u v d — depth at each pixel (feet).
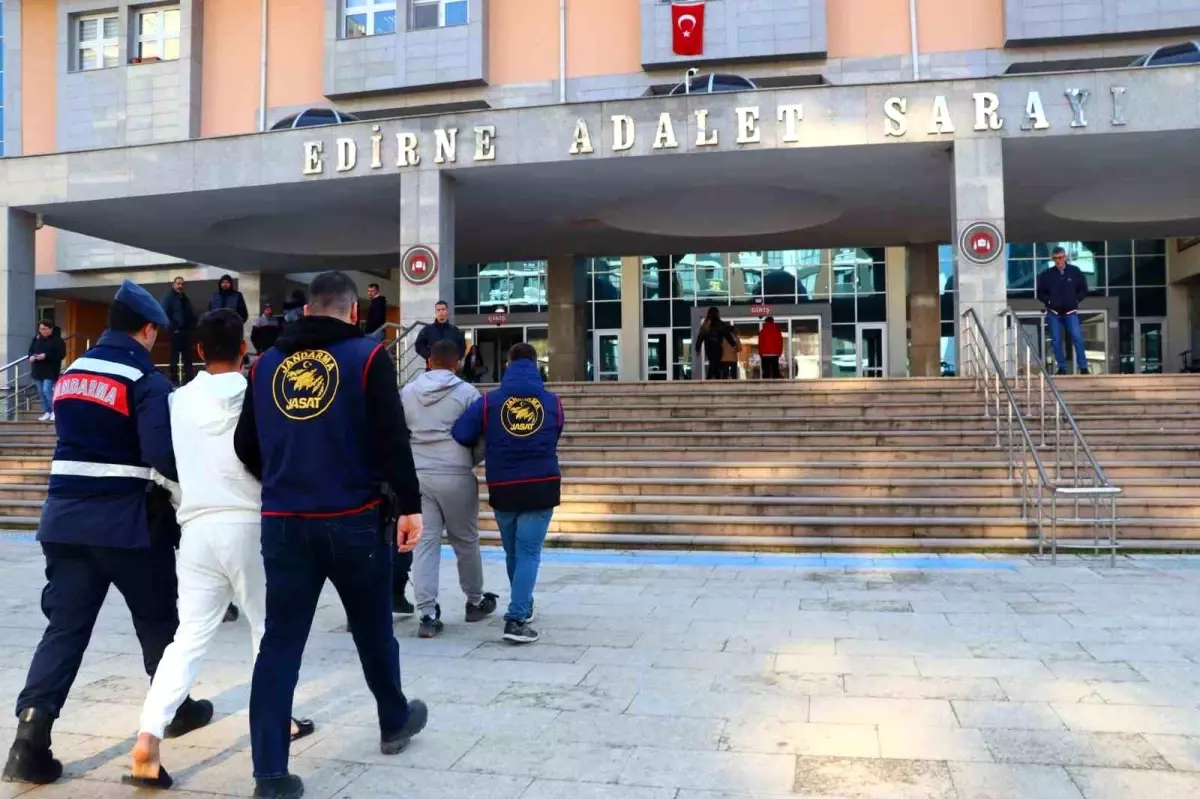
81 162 55.98
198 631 11.56
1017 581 23.93
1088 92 45.88
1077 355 43.83
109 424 11.83
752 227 65.26
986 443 35.22
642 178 53.26
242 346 12.27
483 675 15.70
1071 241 77.30
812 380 42.93
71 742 12.73
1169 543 28.30
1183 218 62.13
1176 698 13.99
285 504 10.66
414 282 50.96
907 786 10.84
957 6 67.92
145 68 82.64
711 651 17.17
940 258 84.69
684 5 69.46
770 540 29.86
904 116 47.09
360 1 76.48
